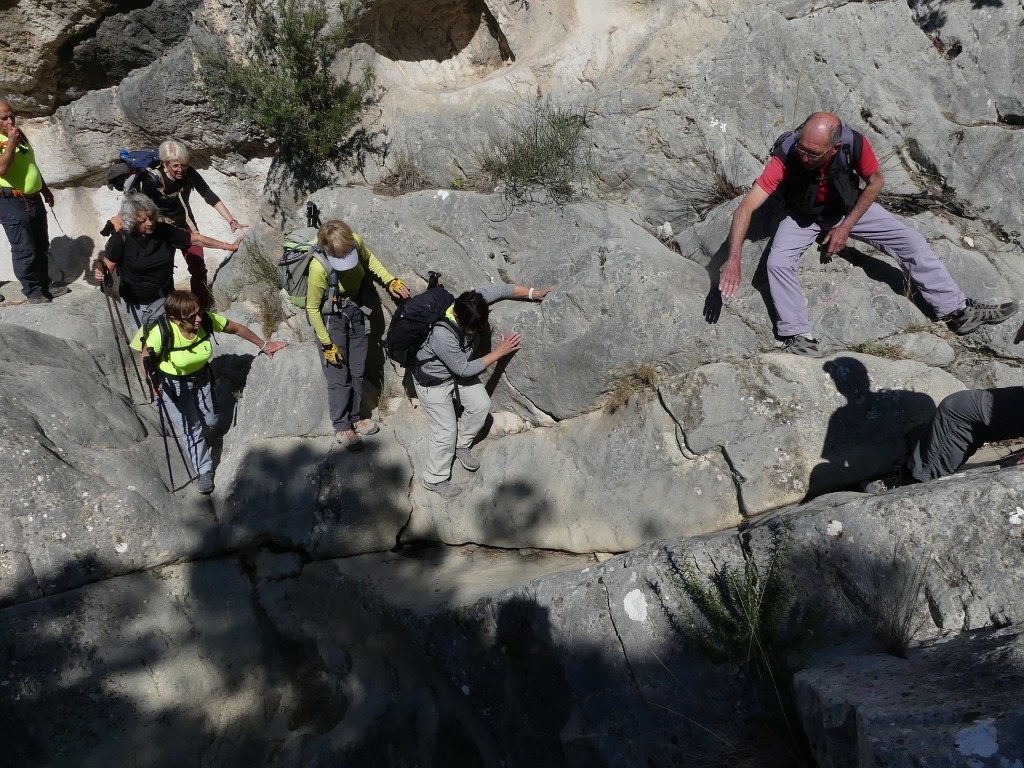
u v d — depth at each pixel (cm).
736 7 593
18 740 518
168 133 784
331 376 572
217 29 689
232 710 576
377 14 695
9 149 690
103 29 721
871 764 286
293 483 589
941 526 362
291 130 695
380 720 558
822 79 576
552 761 479
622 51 623
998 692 291
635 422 528
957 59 556
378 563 585
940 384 487
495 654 496
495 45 732
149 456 604
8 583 522
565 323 538
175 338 560
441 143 675
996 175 538
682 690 410
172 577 576
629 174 620
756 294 516
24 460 543
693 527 499
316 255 534
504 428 588
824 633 379
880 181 459
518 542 563
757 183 466
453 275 592
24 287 757
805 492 480
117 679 546
